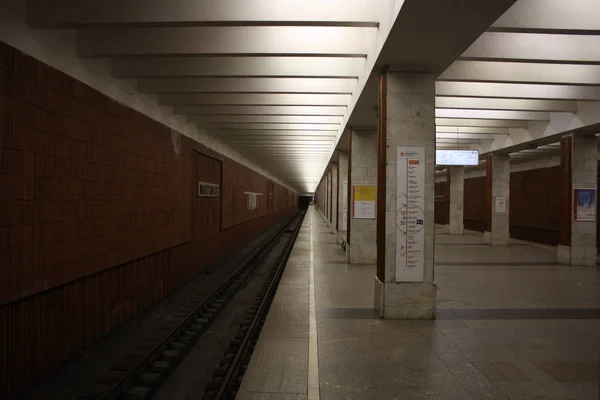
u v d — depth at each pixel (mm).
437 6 4246
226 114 9391
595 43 6164
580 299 7508
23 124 4285
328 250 15094
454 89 8484
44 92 4625
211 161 12422
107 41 5453
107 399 4168
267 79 7613
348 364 4473
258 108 9602
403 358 4645
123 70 6332
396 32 4906
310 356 4684
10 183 4090
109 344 5895
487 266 11477
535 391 3828
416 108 6348
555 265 11734
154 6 4566
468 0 4117
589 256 11688
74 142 5195
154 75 6383
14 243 4141
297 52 5742
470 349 4938
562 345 5074
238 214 16812
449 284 8906
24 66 4312
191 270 10258
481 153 16594
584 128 10789
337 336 5430
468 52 6121
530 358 4645
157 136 7945
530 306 6992
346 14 4828
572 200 11750
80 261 5316
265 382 4027
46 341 4707
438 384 3975
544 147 15328
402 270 6328
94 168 5668
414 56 5727
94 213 5656
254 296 9430
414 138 6352
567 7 4961
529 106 10086
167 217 8469
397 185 6359
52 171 4754
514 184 21844
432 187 6355
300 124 11586
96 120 5727
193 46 5559
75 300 5289
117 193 6320
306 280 9391
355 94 7805
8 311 4105
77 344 5336
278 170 28203
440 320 6188
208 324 7191
